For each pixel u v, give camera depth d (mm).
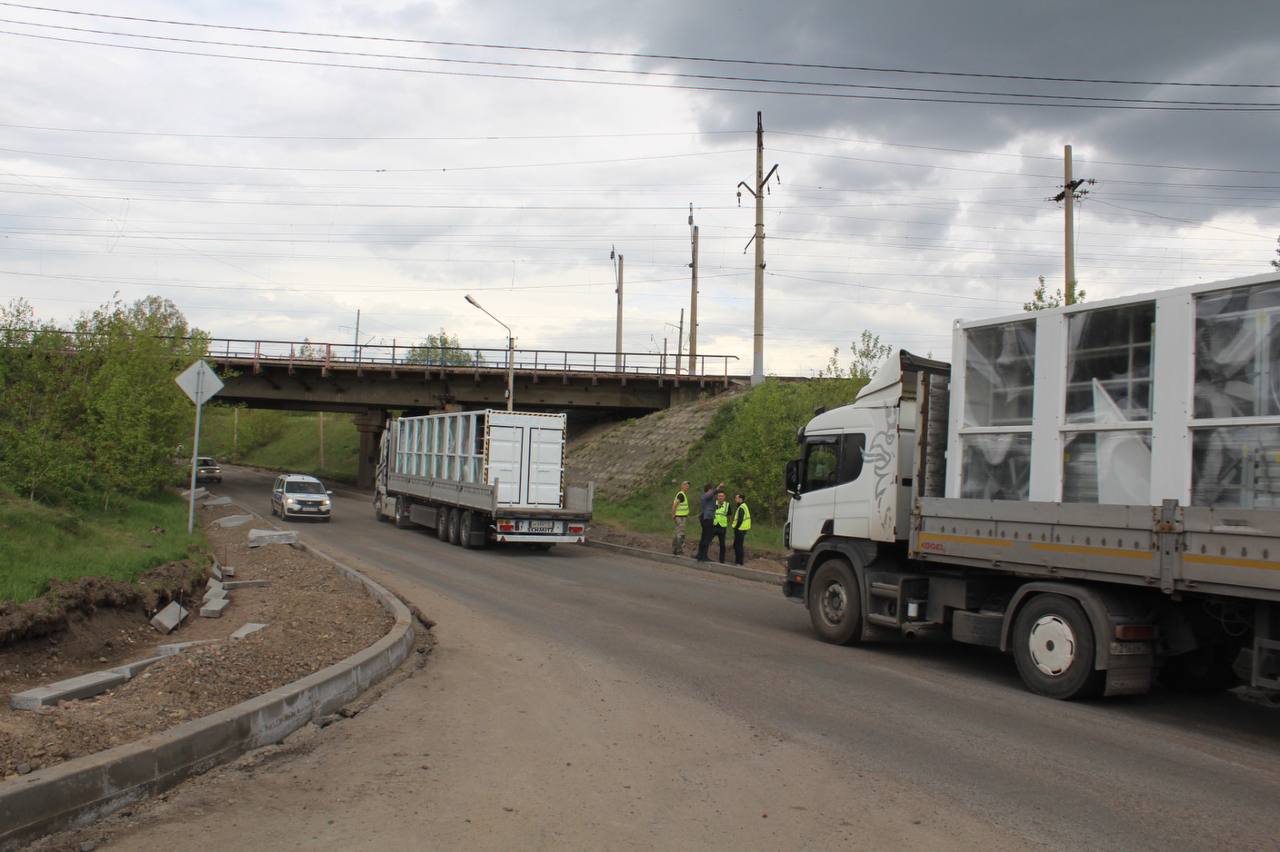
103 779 4867
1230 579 7188
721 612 14250
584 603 14750
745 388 41844
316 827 4836
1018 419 9195
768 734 7074
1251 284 7297
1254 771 6461
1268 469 7102
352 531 28766
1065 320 8789
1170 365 7836
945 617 10305
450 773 5871
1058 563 8617
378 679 8633
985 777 6098
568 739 6785
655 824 5039
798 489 12750
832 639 11695
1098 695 8656
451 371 48312
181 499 33594
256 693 7086
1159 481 7855
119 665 8789
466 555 22641
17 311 23953
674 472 34531
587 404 48625
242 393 48938
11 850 4289
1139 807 5559
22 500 14516
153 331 31078
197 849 4480
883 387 11461
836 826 5078
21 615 8453
